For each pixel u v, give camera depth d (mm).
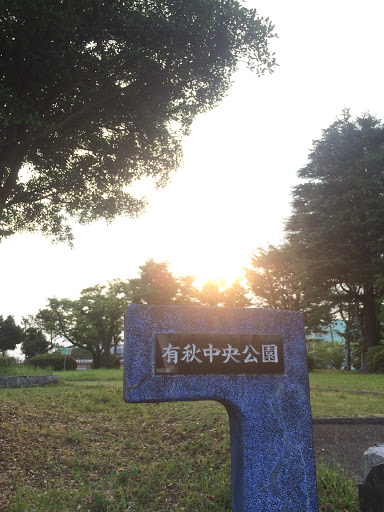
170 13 8562
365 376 19344
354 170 27422
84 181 11641
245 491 3291
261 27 9164
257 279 33594
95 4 7945
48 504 4309
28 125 9188
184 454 6227
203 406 9016
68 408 10062
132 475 5426
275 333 3670
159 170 11836
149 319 3375
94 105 9203
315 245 27266
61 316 45000
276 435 3447
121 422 8836
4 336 54125
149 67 8898
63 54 8148
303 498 3379
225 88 10320
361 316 29141
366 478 3293
